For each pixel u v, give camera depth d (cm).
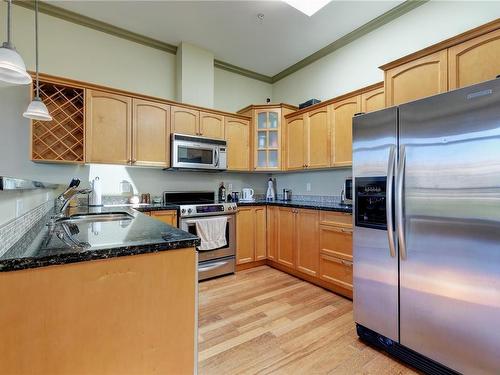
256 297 248
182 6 258
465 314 130
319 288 270
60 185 261
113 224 135
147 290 90
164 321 93
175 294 95
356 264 183
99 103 258
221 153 328
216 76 376
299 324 200
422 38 248
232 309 223
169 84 332
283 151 354
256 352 166
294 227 302
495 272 120
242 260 324
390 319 162
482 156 123
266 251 344
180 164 296
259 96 418
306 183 362
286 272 320
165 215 271
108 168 291
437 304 140
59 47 265
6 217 89
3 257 72
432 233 141
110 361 84
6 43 112
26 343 73
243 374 146
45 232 110
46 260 74
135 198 297
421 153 146
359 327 182
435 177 140
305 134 326
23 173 242
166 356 93
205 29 297
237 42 323
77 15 269
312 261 278
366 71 296
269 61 371
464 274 130
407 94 192
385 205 164
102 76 288
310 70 364
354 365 155
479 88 124
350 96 274
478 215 125
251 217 333
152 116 287
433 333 142
